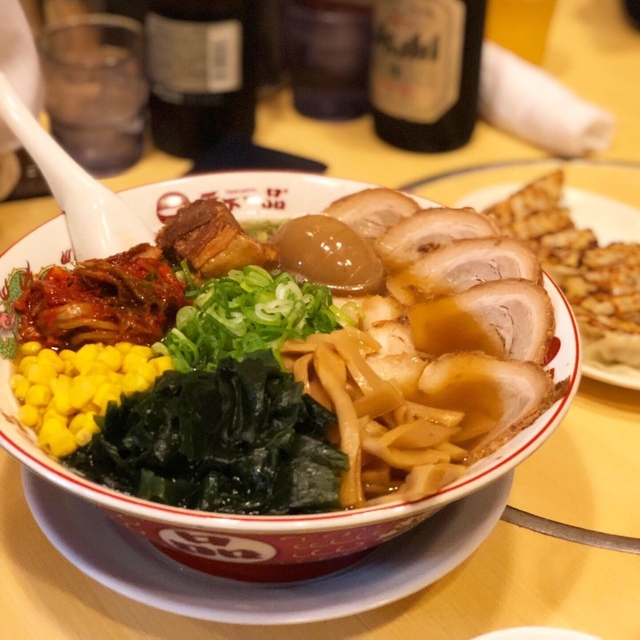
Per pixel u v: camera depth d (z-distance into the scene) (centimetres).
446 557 28
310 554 26
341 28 57
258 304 32
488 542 31
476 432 28
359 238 37
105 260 34
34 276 33
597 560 31
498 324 32
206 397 26
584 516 33
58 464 25
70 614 28
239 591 27
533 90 59
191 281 35
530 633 26
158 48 52
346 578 28
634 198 55
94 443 27
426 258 36
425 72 54
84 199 36
